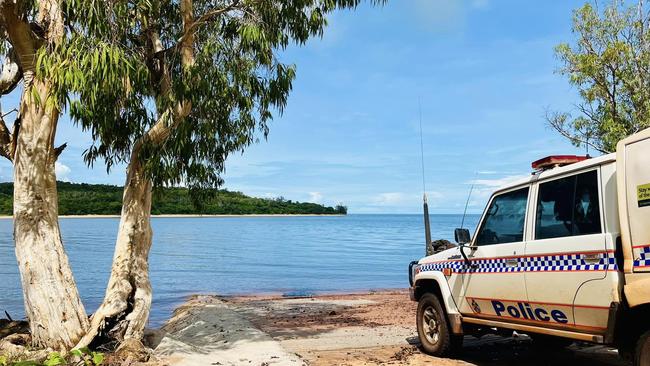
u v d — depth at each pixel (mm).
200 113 7793
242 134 9016
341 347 8422
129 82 7105
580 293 5121
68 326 7109
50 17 6953
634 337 4742
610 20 9656
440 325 7363
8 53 7777
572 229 5344
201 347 8039
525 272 5832
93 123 7500
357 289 19578
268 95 8203
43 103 7023
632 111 9422
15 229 7172
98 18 6480
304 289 19438
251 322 11266
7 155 7410
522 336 8633
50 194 7297
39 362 6598
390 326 10586
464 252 6891
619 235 4801
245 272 24797
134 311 7566
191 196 9180
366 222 155500
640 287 4453
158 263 29016
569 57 9969
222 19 7949
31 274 7094
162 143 7477
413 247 45344
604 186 5031
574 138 10102
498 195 6586
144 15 7957
